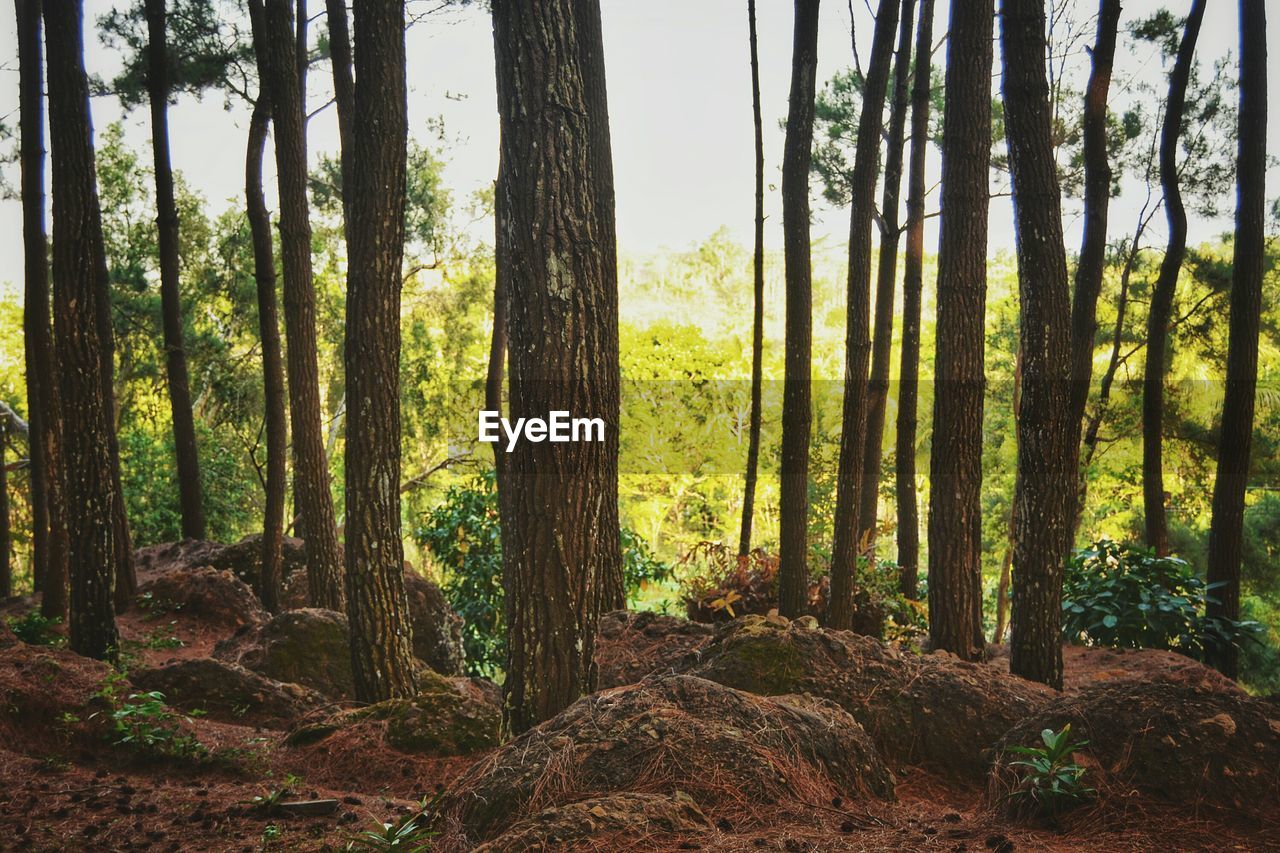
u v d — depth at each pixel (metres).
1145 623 9.79
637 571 13.48
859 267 10.20
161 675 6.97
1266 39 11.80
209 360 26.12
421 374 29.95
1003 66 6.79
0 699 5.61
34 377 15.51
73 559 8.85
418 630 10.98
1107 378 20.22
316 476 12.31
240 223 27.83
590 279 5.11
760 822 3.56
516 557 5.21
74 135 8.54
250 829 4.44
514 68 5.05
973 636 8.06
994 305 34.94
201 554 15.30
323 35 18.55
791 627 5.63
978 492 8.12
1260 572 22.19
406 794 5.31
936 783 4.77
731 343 42.59
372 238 7.06
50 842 4.13
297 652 8.41
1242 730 3.96
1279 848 3.47
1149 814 3.72
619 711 4.05
